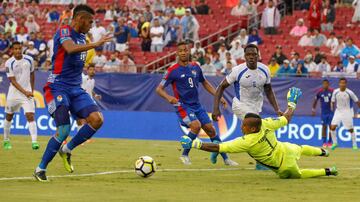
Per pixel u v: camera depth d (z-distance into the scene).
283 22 112.88
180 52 53.72
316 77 88.44
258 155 41.84
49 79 40.97
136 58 108.88
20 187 37.22
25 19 121.38
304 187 38.66
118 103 94.00
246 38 105.00
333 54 101.25
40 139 82.69
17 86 64.69
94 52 99.94
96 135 91.56
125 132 90.56
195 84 53.91
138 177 42.88
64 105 40.25
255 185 39.41
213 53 101.75
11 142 76.00
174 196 34.47
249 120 41.28
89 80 77.56
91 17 40.41
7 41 110.25
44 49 105.50
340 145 84.31
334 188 38.41
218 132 87.19
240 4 115.81
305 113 87.81
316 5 104.81
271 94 49.56
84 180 40.88
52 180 40.59
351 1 115.56
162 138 88.94
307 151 43.81
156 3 119.25
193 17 110.12
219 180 41.94
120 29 109.19
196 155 62.72
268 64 98.19
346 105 79.94
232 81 49.25
